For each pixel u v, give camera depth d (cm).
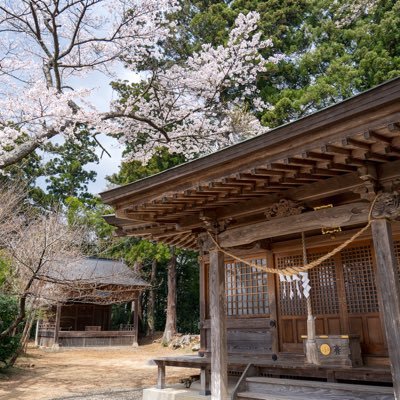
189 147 1215
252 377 483
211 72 1119
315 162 336
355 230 521
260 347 607
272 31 1672
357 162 329
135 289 1841
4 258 967
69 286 929
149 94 1231
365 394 379
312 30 1677
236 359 603
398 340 306
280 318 591
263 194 436
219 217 481
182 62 1372
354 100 270
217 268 466
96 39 938
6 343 969
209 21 1606
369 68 1442
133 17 951
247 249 618
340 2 1712
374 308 501
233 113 1252
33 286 888
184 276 2388
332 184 386
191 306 2370
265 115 1425
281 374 522
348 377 464
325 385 410
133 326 1989
